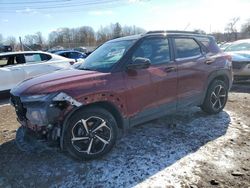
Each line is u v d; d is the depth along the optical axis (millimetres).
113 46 4492
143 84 4031
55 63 9242
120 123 3955
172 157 3766
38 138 3451
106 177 3340
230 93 7648
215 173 3326
